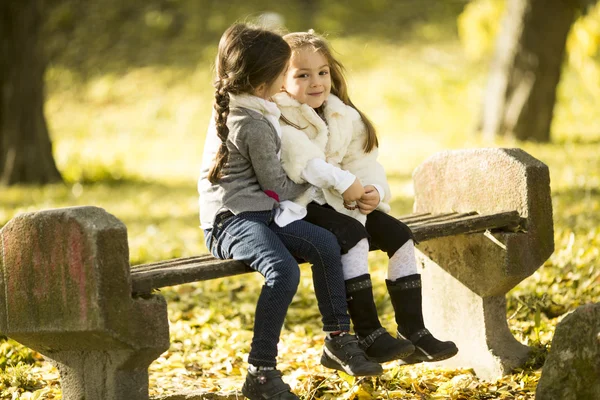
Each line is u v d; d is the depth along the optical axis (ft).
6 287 20.39
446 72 128.67
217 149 22.03
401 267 23.04
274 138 21.90
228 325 33.99
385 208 23.94
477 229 24.48
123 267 19.10
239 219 21.48
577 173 61.31
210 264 20.86
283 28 24.58
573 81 124.57
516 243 25.12
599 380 19.93
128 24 148.05
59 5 150.51
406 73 129.08
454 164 27.02
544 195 25.45
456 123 112.06
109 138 120.16
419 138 105.40
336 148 23.79
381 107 120.16
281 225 21.72
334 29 141.69
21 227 19.86
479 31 107.86
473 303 26.35
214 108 22.16
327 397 23.90
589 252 37.65
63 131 124.77
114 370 20.15
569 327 20.66
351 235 21.95
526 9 90.89
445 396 23.94
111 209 67.46
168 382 26.63
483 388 24.81
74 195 75.46
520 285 34.94
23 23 81.05
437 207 27.71
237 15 145.69
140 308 19.40
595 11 99.81
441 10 148.46
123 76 137.49
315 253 21.31
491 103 94.84
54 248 19.33
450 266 26.84
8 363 28.32
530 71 91.56
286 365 27.99
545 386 20.93
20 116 81.56
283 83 23.90
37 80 82.17
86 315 18.92
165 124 123.75
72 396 21.22
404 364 23.48
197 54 139.85
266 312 20.59
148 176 90.89
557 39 90.99
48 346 21.08
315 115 23.44
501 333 26.45
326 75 23.85
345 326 21.33
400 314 23.09
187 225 58.49
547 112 92.22
